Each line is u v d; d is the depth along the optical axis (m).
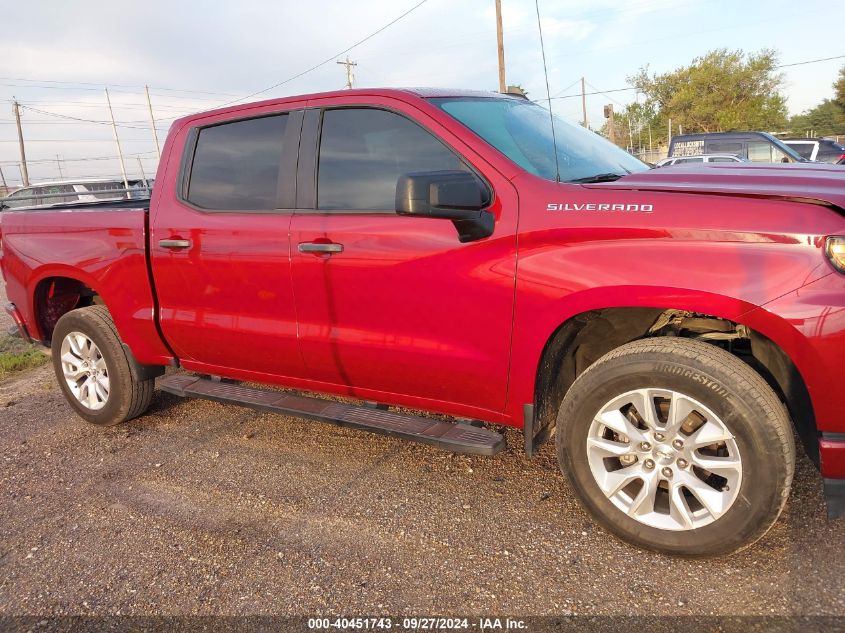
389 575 2.59
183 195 3.72
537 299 2.62
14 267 4.53
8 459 4.00
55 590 2.64
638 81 54.88
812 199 2.23
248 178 3.48
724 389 2.33
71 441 4.23
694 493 2.47
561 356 2.88
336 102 3.22
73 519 3.21
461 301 2.81
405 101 3.04
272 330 3.42
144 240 3.81
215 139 3.65
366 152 3.11
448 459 3.58
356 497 3.23
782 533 2.65
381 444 3.84
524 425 2.82
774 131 49.78
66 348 4.42
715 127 51.25
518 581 2.50
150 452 3.96
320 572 2.63
